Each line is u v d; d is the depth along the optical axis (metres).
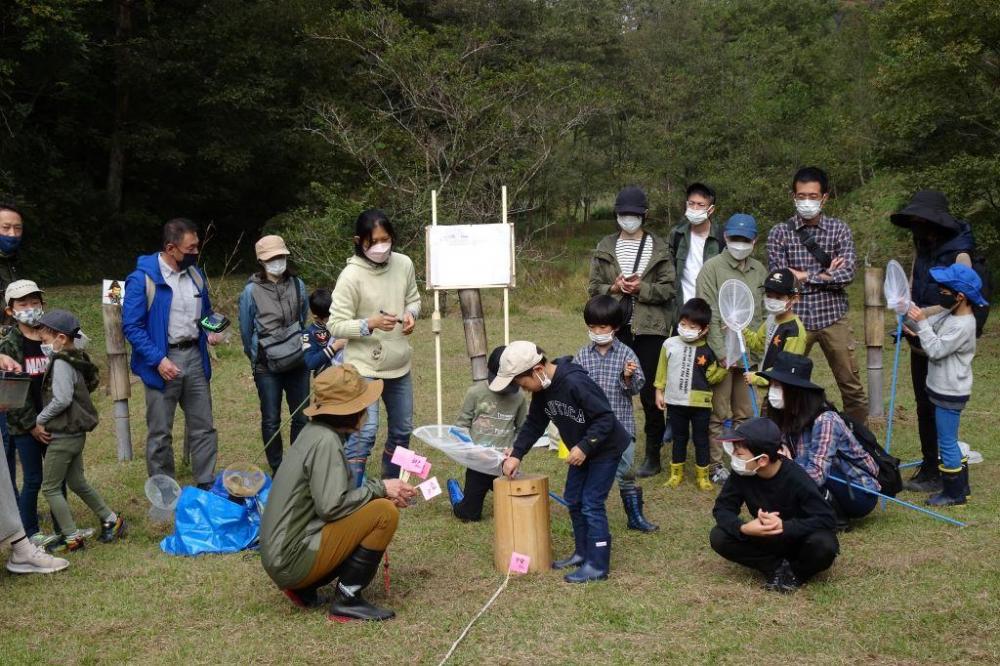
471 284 7.16
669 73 26.73
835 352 6.84
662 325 6.76
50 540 5.29
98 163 25.94
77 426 5.32
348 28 21.95
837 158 22.22
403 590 4.61
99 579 4.87
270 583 4.74
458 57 20.67
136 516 6.02
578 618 4.20
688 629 4.05
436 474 6.88
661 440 6.80
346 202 18.33
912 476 6.50
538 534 4.82
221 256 27.92
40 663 3.88
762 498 4.56
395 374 6.21
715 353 6.34
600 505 4.73
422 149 19.36
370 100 24.25
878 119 15.34
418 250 18.34
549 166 24.56
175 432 8.28
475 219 19.09
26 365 5.34
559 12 31.75
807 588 4.49
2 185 20.14
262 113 25.45
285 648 3.96
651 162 25.48
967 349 5.58
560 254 21.88
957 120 14.50
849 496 5.25
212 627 4.21
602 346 5.80
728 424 6.52
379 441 7.94
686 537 5.36
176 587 4.72
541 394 4.87
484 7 30.06
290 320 6.60
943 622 4.04
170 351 6.04
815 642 3.88
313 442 4.17
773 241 7.04
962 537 5.07
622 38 32.16
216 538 5.28
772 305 6.21
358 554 4.18
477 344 7.65
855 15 26.38
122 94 24.06
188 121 25.92
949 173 13.59
